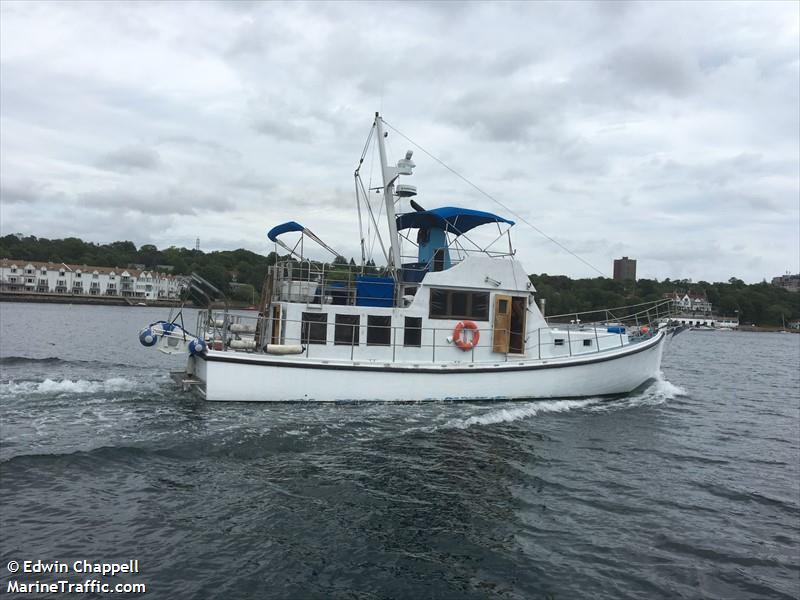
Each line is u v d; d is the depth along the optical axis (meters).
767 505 9.53
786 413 18.48
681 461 11.75
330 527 7.77
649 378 18.64
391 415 13.32
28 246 152.62
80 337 38.75
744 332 121.25
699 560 7.44
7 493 8.34
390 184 15.88
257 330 15.80
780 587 6.86
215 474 9.41
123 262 160.75
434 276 14.95
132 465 9.62
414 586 6.48
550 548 7.56
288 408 13.32
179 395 14.47
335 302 15.48
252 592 6.19
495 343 15.56
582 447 12.10
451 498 8.98
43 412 12.70
